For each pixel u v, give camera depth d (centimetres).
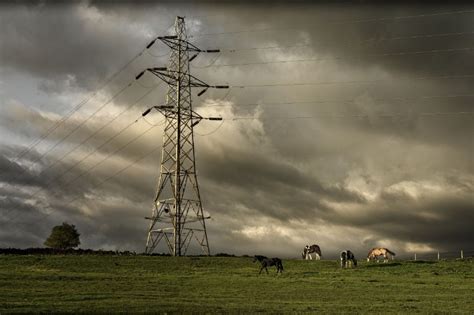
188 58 8925
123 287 5153
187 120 8688
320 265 7406
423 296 4841
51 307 3884
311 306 4191
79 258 7381
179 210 8219
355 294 4931
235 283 5616
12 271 6378
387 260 7925
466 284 5731
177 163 8375
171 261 7362
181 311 3834
